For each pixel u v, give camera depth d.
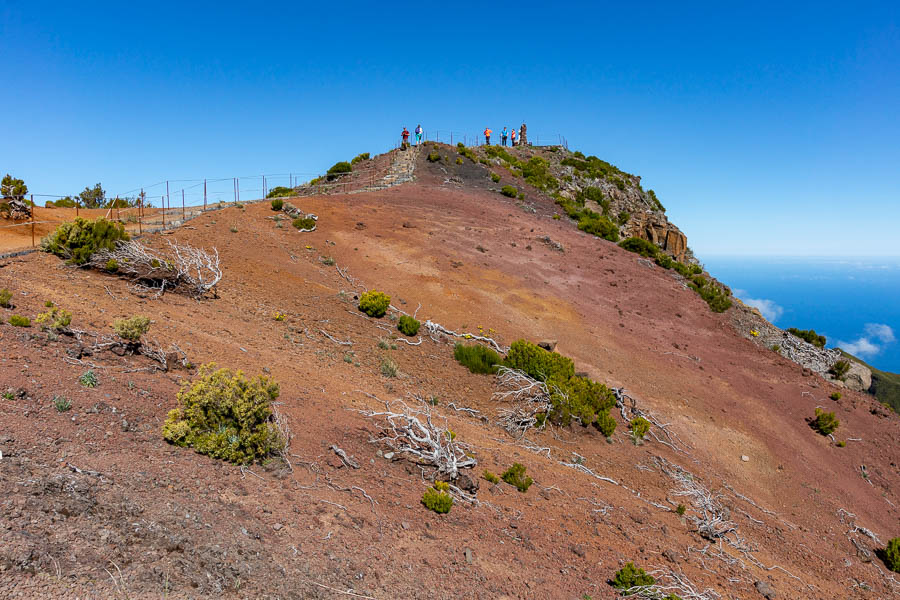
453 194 44.19
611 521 11.29
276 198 34.12
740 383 25.39
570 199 54.78
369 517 7.93
